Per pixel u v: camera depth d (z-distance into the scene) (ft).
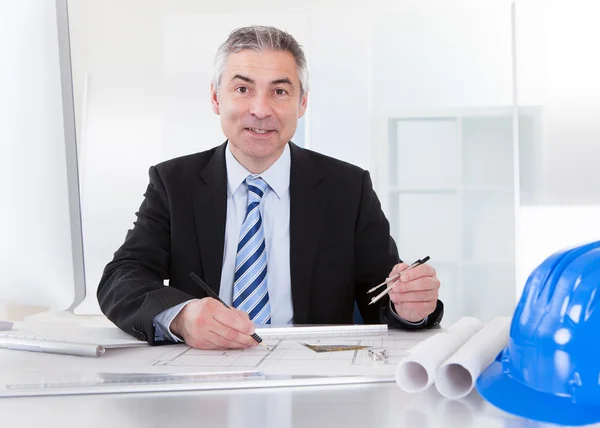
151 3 11.51
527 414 2.09
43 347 3.44
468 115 11.42
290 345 3.65
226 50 5.62
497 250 11.44
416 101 11.44
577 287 2.21
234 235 5.52
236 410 2.26
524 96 11.51
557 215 11.57
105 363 3.15
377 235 5.70
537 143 11.57
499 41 11.39
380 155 11.43
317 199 5.52
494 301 11.41
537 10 11.43
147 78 11.51
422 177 11.47
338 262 5.45
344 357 3.25
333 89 11.46
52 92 3.15
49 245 3.30
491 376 2.39
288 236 5.53
